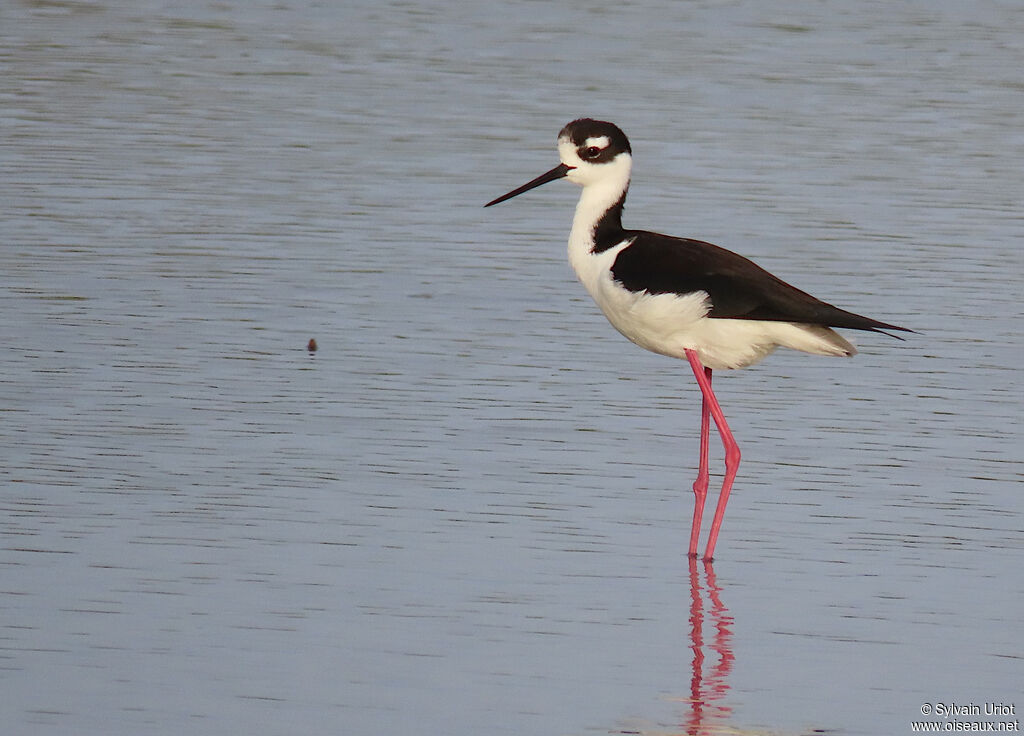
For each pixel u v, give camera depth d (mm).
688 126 21016
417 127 20734
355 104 21797
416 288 15195
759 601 9328
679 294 9977
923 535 10305
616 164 10547
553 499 10727
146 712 7691
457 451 11477
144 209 17188
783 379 13320
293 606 8977
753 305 9859
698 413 12508
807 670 8461
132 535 9836
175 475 10805
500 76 23469
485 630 8789
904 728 7828
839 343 9984
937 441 11945
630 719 7828
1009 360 13672
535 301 15023
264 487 10672
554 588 9391
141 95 21906
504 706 7898
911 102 22594
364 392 12555
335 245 16328
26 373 12602
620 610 9141
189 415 11914
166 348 13336
